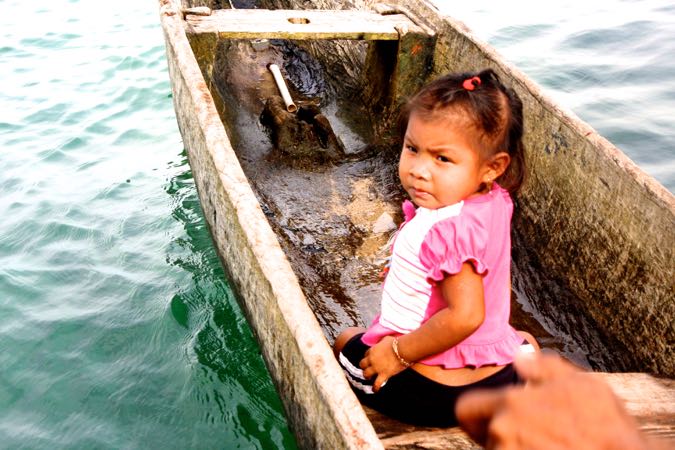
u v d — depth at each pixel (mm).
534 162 3154
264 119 4113
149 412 2750
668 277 2371
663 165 4312
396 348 1708
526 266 3104
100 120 4992
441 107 1572
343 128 4168
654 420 1993
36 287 3393
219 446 2611
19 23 6688
